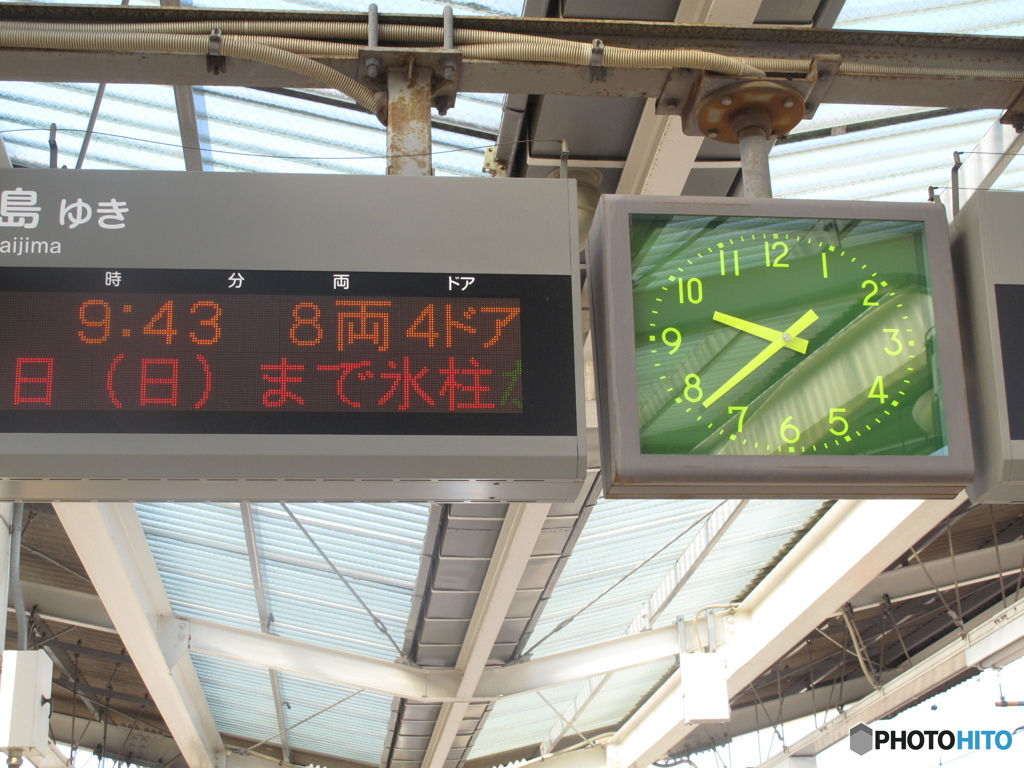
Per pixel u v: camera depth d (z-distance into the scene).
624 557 14.92
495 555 13.17
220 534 13.98
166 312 4.28
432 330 4.29
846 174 8.88
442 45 5.24
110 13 5.13
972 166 8.82
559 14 6.58
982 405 4.63
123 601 13.63
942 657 15.28
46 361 4.20
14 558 10.66
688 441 4.27
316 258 4.38
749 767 22.14
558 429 4.18
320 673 16.34
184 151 8.37
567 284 4.41
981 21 7.51
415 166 5.04
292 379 4.19
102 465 4.08
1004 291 4.70
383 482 4.20
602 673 16.92
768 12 6.56
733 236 4.57
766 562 15.53
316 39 5.25
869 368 4.45
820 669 20.42
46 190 4.43
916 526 12.05
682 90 5.35
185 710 17.86
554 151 7.47
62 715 22.30
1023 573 14.48
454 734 18.81
